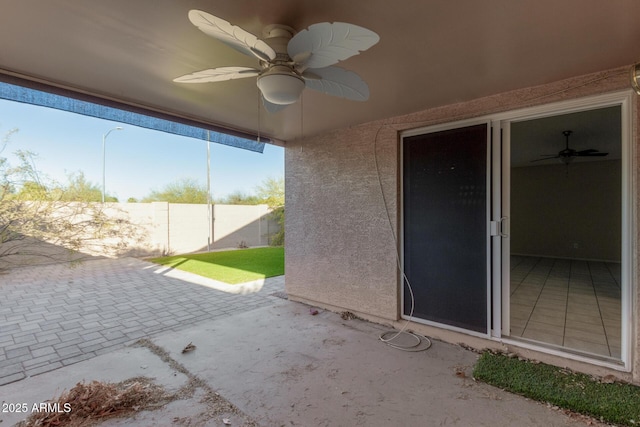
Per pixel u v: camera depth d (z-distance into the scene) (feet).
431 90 8.49
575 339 9.40
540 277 19.01
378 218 11.40
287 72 5.24
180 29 5.59
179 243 33.50
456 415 6.31
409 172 10.79
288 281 14.83
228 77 5.70
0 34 5.68
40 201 24.18
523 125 14.44
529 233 28.19
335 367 8.30
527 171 28.27
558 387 7.04
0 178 22.15
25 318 12.59
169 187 50.26
